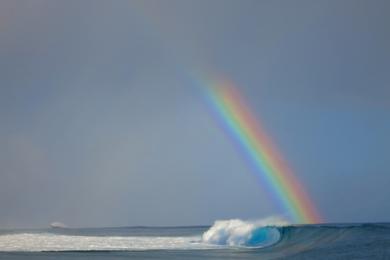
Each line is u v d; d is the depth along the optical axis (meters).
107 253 75.25
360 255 68.69
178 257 69.75
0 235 133.25
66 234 141.62
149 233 154.12
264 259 67.81
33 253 75.12
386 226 96.88
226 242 97.44
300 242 89.19
